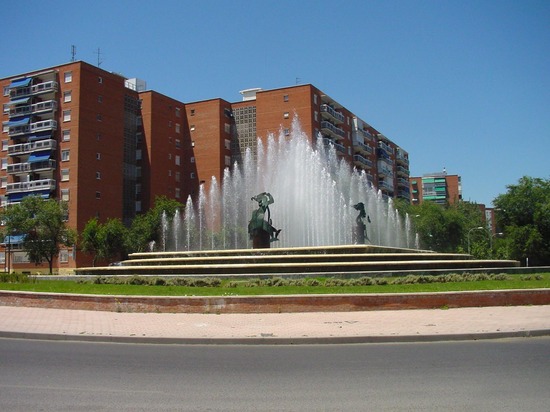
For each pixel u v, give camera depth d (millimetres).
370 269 25938
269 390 8148
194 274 26422
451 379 8828
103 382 8672
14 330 14320
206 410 7066
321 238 45500
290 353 11633
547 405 7215
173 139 79062
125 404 7328
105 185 66250
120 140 69250
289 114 74062
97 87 66625
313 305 17969
